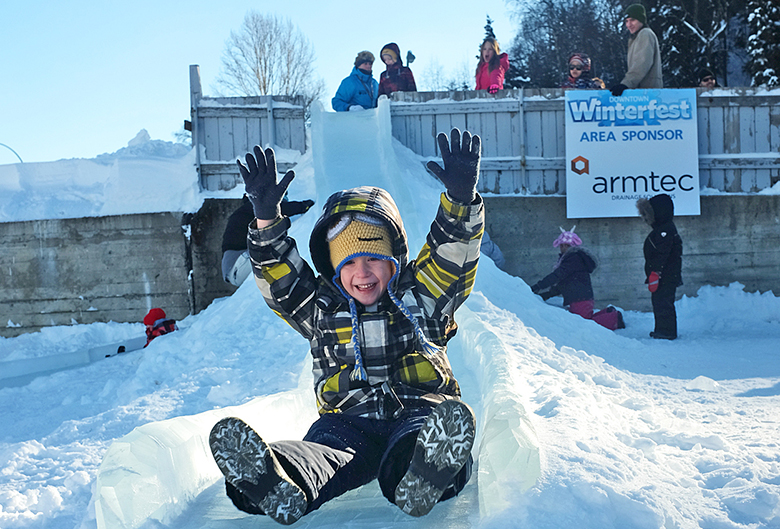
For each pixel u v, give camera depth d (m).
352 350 2.13
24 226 10.24
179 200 10.29
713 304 10.11
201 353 5.54
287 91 35.78
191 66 10.65
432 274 2.16
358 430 2.09
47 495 2.79
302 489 1.76
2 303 10.27
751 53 20.81
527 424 2.04
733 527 1.79
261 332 5.88
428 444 1.72
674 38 25.02
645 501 1.82
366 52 12.20
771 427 3.00
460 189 2.04
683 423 2.99
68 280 10.20
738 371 5.25
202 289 10.03
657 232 7.68
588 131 10.29
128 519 1.81
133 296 10.10
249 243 2.19
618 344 6.52
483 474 1.88
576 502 1.76
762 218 10.36
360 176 9.52
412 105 10.87
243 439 1.68
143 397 4.58
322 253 2.22
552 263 10.31
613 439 2.56
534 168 10.65
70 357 7.89
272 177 2.12
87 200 10.47
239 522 1.94
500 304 6.43
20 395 5.55
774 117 10.63
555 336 6.11
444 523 1.84
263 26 35.12
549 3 35.25
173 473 2.06
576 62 11.07
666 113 10.28
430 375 2.17
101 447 3.54
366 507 2.03
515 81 36.38
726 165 10.60
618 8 32.59
